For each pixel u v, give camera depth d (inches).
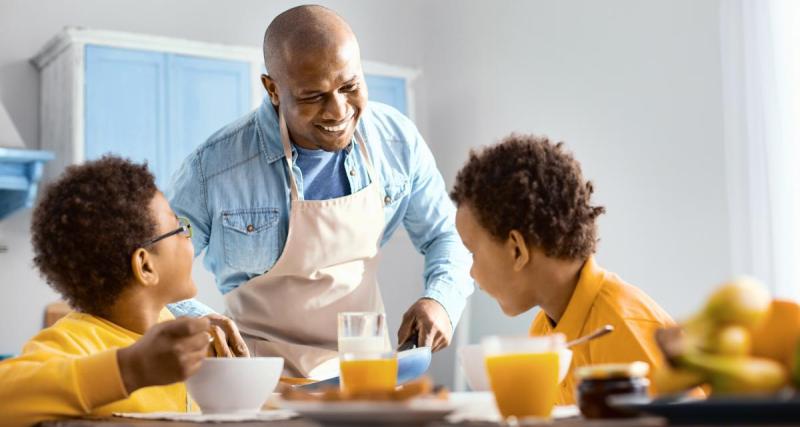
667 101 152.9
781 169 133.4
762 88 135.7
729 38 139.2
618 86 161.5
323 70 78.1
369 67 183.0
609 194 162.9
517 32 182.2
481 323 181.5
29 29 163.5
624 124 160.1
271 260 89.8
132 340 60.6
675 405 30.8
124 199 59.4
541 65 177.3
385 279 189.6
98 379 50.7
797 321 34.0
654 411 31.7
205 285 171.6
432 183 97.5
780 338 33.8
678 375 32.9
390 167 93.0
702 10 147.3
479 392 57.4
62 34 151.3
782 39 134.7
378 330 55.5
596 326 55.2
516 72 182.2
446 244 96.1
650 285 154.9
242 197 88.5
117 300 60.4
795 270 131.7
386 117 94.6
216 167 88.4
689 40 149.4
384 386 46.3
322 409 33.5
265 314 90.4
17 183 145.3
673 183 151.3
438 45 201.2
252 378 53.3
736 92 137.9
